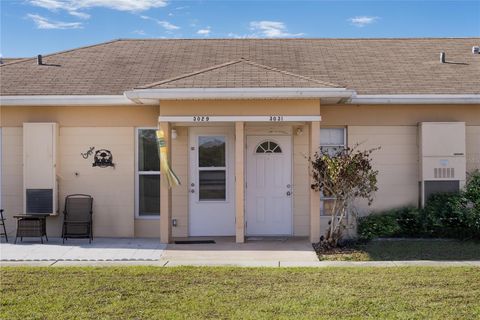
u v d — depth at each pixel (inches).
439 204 496.7
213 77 474.9
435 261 404.2
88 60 600.7
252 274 358.3
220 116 467.5
